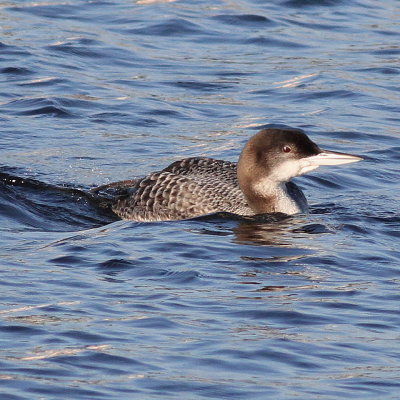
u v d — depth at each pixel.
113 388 9.30
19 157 16.92
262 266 12.45
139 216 14.93
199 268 12.29
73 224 14.57
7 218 14.45
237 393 9.28
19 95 19.89
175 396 9.20
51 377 9.48
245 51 22.78
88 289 11.53
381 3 26.27
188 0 25.80
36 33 23.25
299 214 14.84
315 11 25.42
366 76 21.33
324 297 11.44
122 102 19.75
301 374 9.66
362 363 9.89
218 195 14.92
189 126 18.75
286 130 14.79
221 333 10.47
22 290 11.44
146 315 10.84
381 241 13.50
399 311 11.05
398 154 17.59
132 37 23.31
